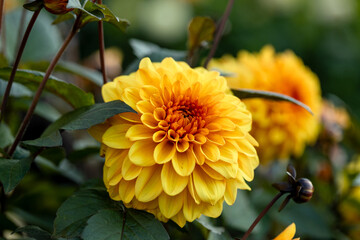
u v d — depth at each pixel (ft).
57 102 3.05
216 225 2.25
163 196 2.02
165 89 2.07
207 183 2.04
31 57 2.68
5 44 2.56
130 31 5.10
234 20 5.42
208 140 2.06
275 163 3.06
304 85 2.81
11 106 2.56
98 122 1.99
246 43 5.31
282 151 2.83
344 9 5.15
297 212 2.64
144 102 2.04
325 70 5.49
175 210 2.01
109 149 2.03
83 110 2.08
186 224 2.15
